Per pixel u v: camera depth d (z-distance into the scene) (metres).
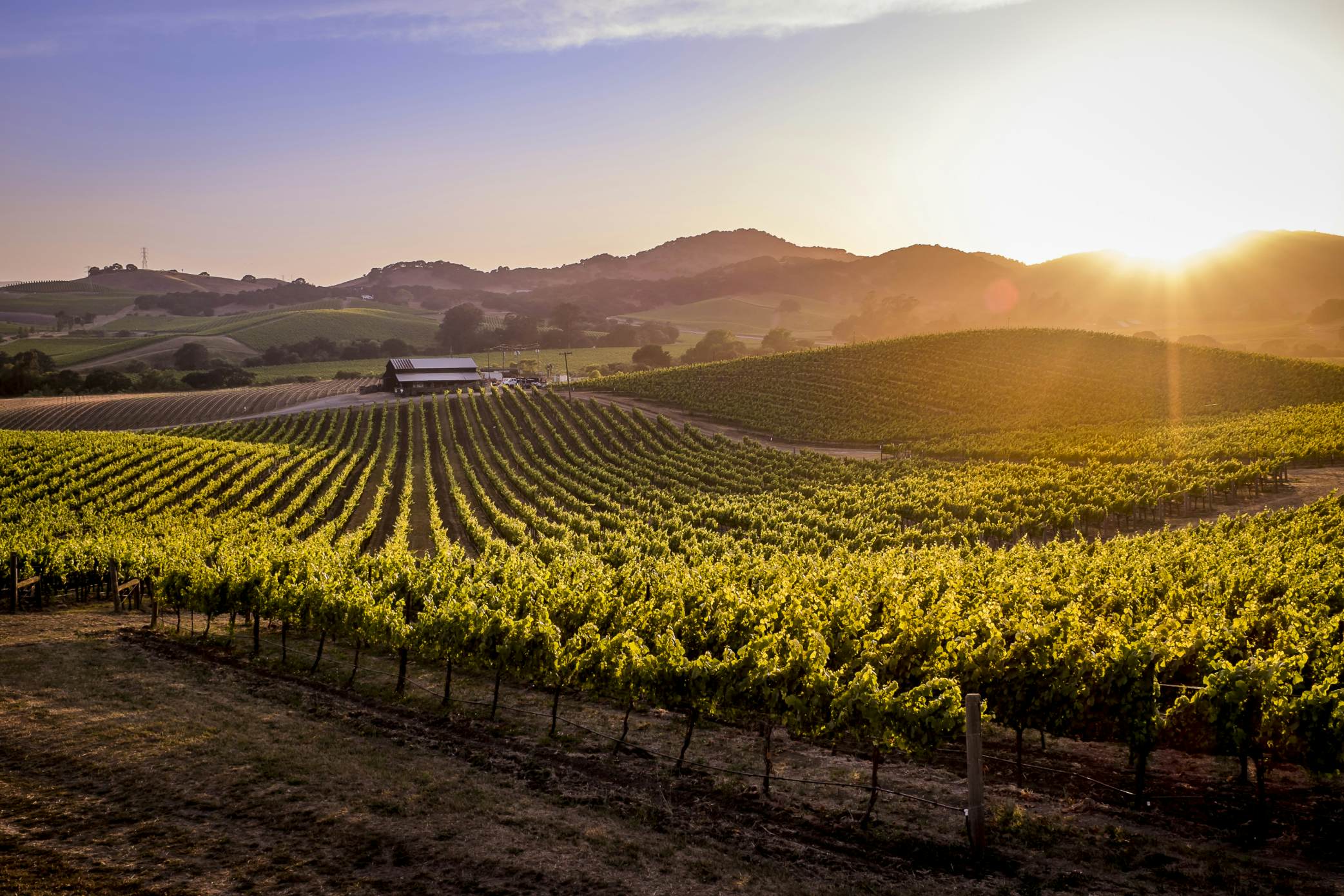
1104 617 21.50
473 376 144.25
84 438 78.69
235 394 133.50
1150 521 56.38
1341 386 98.56
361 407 122.94
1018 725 15.91
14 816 11.88
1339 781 14.75
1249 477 59.06
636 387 126.81
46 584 33.50
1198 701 13.76
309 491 69.44
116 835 11.54
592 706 20.06
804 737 17.80
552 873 11.04
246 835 11.81
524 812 13.03
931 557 34.41
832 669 19.56
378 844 11.67
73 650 22.83
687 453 88.38
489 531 57.88
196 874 10.62
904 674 19.02
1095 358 120.06
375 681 21.78
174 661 22.58
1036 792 14.52
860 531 50.94
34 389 141.88
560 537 55.44
